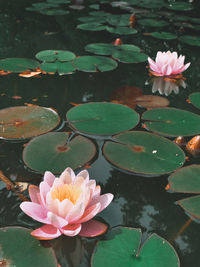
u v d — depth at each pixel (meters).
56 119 1.86
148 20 4.26
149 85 2.50
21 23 3.73
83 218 1.11
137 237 1.14
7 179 1.39
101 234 1.15
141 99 2.24
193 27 4.13
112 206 1.31
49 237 1.07
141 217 1.26
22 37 3.30
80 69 2.66
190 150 1.70
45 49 3.04
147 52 3.20
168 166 1.53
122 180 1.45
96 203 1.19
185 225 1.24
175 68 2.62
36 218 1.09
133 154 1.59
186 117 1.99
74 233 1.08
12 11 4.14
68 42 3.29
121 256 1.06
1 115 1.86
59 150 1.58
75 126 1.81
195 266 1.06
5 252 1.04
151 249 1.10
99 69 2.66
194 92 2.42
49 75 2.54
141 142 1.69
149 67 2.86
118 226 1.20
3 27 3.53
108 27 3.88
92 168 1.49
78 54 2.99
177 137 1.78
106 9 4.75
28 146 1.60
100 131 1.78
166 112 2.04
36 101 2.11
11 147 1.61
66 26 3.80
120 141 1.69
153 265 1.03
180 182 1.42
